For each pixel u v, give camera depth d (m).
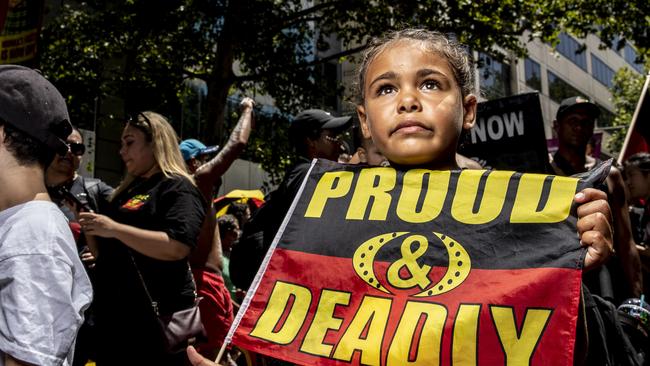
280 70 12.98
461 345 1.39
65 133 1.85
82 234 3.67
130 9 12.51
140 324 2.80
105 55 12.78
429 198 1.60
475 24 12.28
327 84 14.41
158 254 2.85
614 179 3.29
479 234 1.51
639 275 3.26
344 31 13.61
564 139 3.82
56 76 12.31
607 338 2.10
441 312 1.44
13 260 1.61
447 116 1.59
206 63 14.16
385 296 1.50
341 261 1.58
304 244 1.63
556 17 12.72
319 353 1.48
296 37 14.00
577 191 1.50
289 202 2.79
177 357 2.85
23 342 1.55
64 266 1.66
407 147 1.58
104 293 2.88
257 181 19.42
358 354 1.45
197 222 2.98
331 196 1.69
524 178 1.55
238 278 2.96
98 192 4.10
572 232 1.45
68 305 1.63
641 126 5.20
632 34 12.78
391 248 1.55
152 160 3.13
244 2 12.21
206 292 3.49
